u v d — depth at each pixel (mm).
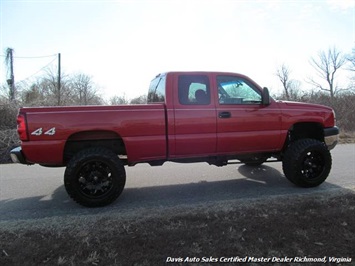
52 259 2756
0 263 2701
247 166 6820
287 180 5559
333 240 2992
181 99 4512
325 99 22078
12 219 3867
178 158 4621
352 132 14555
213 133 4605
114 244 3006
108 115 4211
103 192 4289
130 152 4344
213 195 4750
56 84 23172
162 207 4211
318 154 5016
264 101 4797
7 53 21562
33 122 4027
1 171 6867
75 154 4293
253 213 3799
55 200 4707
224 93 4746
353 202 4125
